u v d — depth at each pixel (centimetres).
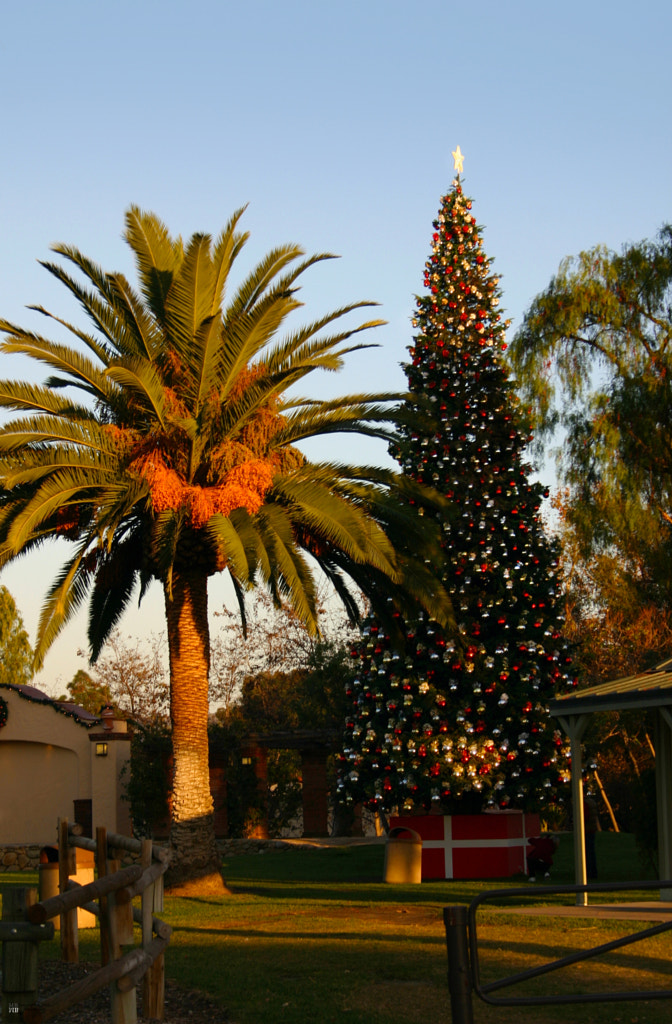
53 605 1627
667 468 2689
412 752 1920
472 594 2031
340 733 3064
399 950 1113
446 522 2033
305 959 1079
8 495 1691
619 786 3666
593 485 2742
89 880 1230
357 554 1617
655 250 2797
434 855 1973
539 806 1961
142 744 3047
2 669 5353
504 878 1938
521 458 2234
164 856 895
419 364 2241
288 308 1714
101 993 918
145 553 1770
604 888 545
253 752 3131
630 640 3188
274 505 1664
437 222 2366
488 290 2303
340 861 2417
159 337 1762
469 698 1984
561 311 2752
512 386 2267
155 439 1728
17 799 3141
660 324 2744
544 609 2097
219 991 927
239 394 1712
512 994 909
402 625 2033
